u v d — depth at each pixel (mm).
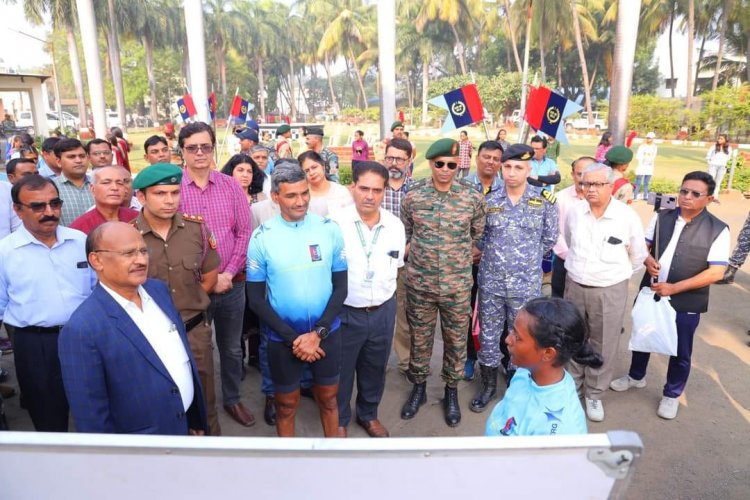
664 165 20359
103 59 54750
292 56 63625
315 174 4258
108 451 1148
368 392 3623
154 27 43625
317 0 59812
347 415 3602
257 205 4344
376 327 3398
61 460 1167
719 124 29125
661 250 3742
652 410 3975
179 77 58031
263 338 3768
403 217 3820
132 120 62500
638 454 1130
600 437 1131
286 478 1161
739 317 5707
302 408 4102
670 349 3666
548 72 55219
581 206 3789
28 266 2895
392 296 3482
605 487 1167
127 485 1188
